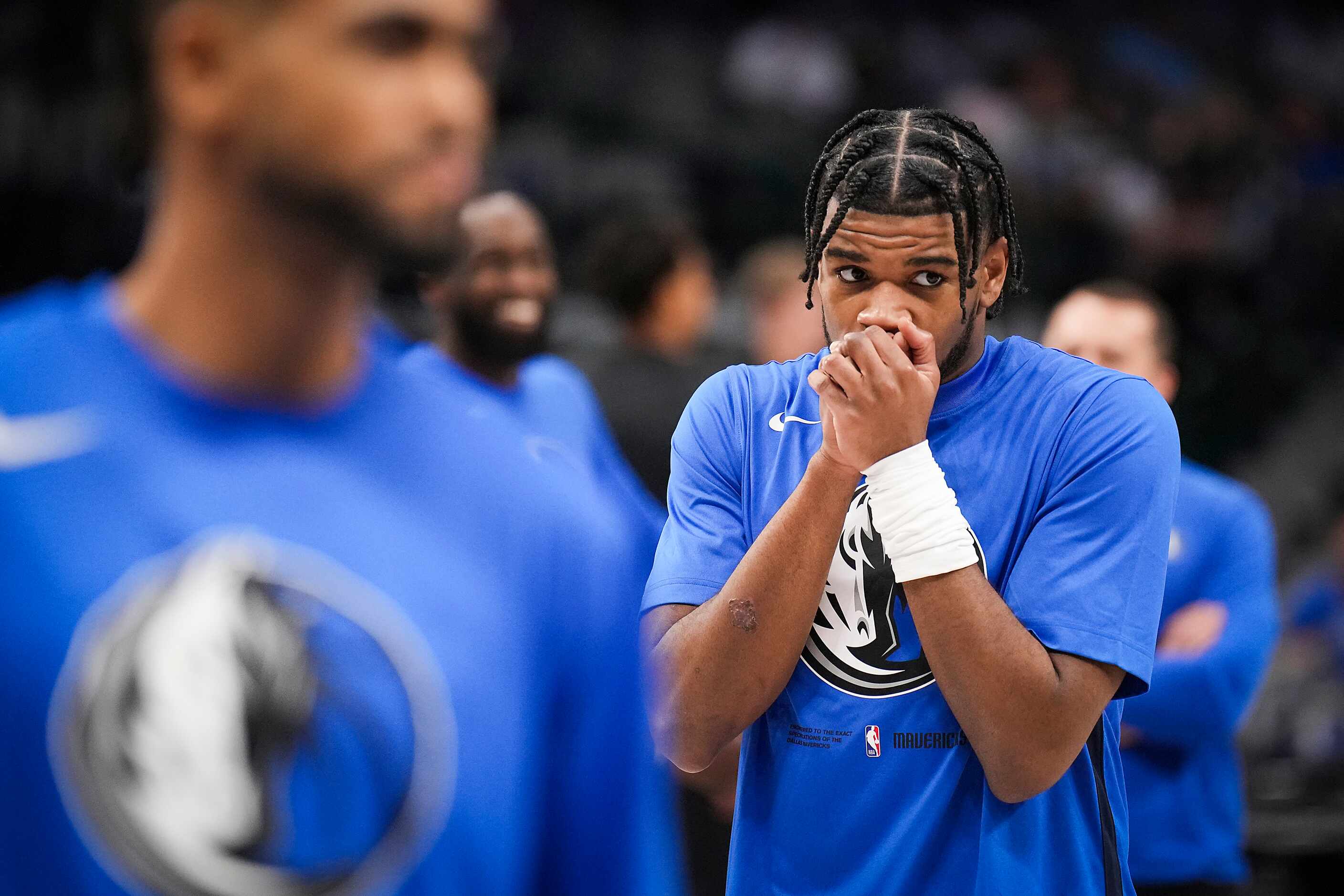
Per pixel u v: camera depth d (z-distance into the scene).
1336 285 26.22
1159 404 3.90
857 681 3.82
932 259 3.68
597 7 30.09
